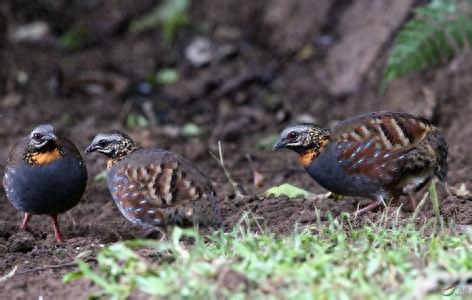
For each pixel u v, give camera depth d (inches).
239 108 668.7
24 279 346.9
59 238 414.9
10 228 430.9
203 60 722.8
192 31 760.3
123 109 661.9
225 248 333.4
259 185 510.6
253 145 610.5
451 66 612.1
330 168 427.8
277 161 567.5
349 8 718.5
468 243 341.1
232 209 444.5
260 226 387.2
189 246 361.4
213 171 547.2
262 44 743.1
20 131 616.1
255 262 310.3
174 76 711.1
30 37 733.3
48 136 403.2
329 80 679.7
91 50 740.0
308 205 438.0
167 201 375.9
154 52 740.0
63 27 759.1
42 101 670.5
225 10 776.9
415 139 418.6
